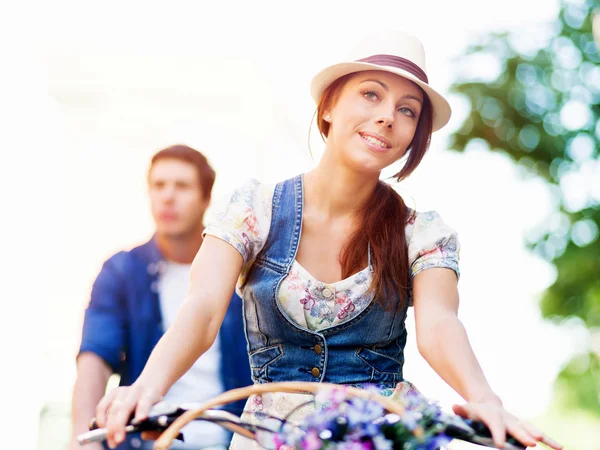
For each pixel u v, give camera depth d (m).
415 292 2.07
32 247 4.17
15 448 3.99
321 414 1.44
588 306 6.39
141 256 3.08
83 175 5.92
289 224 2.10
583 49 6.40
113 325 3.02
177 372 1.79
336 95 2.08
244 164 6.05
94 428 1.54
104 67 5.72
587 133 6.37
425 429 1.46
